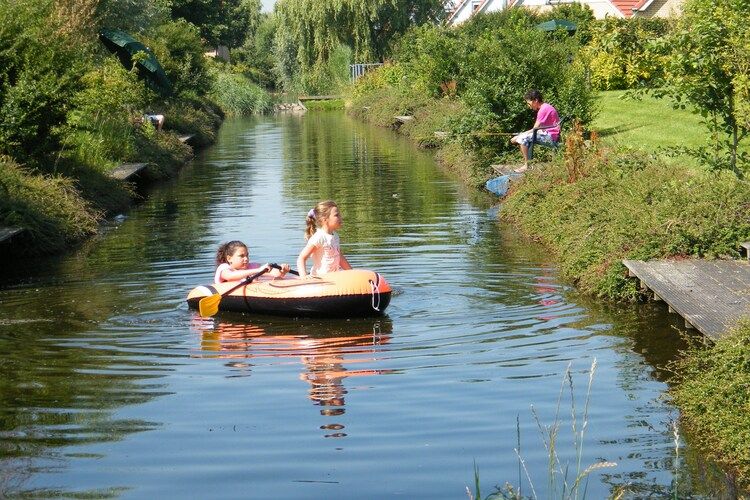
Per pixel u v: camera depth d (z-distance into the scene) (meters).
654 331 9.63
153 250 14.66
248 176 25.22
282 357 8.98
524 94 21.50
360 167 26.55
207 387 8.11
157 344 9.49
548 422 7.20
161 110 34.78
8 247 14.34
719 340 7.95
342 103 58.56
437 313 10.52
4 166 16.48
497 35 23.64
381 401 7.70
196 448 6.76
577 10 41.19
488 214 17.53
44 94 17.77
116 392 8.02
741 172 13.30
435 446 6.75
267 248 14.53
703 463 6.44
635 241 11.70
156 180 24.70
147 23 40.50
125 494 6.02
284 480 6.20
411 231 15.80
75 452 6.70
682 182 12.91
